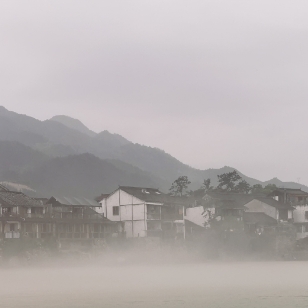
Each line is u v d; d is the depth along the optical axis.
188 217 131.62
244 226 128.00
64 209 108.31
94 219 107.69
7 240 89.00
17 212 95.69
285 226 133.12
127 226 118.56
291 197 144.12
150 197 121.44
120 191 121.12
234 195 139.25
